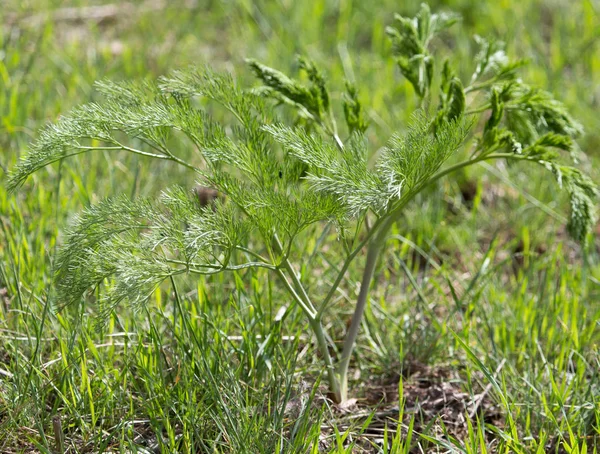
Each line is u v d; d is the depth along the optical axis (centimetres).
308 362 336
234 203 278
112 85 295
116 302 260
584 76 582
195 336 292
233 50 592
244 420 272
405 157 266
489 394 317
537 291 389
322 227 409
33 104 485
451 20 342
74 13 627
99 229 274
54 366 306
